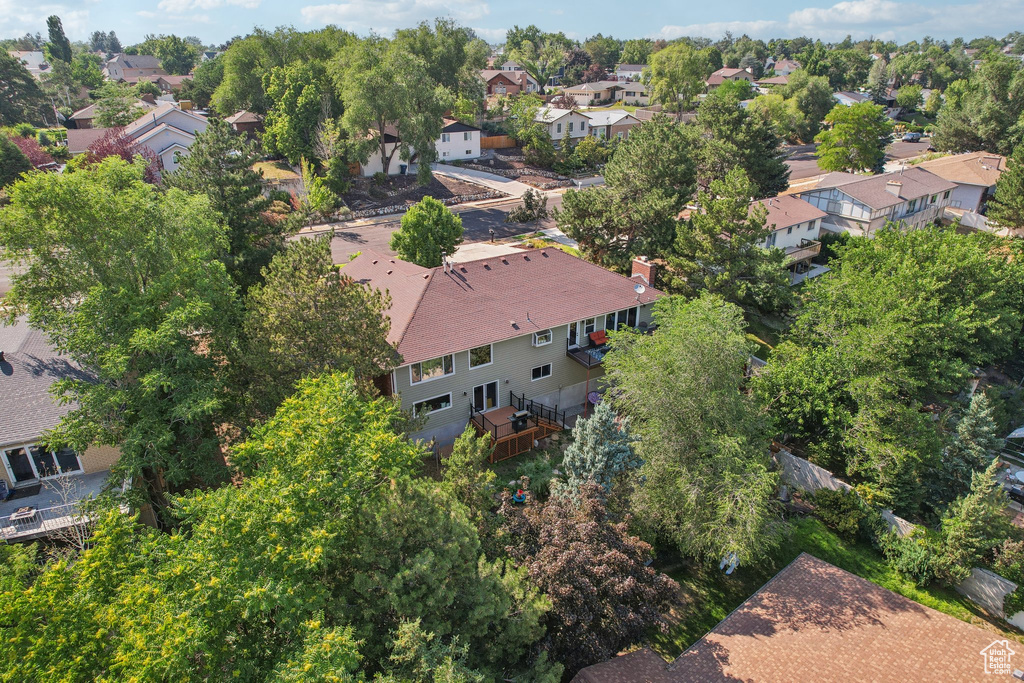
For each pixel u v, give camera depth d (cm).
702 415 2275
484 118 9300
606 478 2288
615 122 9656
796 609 2111
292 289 2133
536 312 2981
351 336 2153
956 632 2022
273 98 7844
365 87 6431
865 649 1933
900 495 2761
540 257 3325
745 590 2280
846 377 2998
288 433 1501
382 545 1483
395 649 1316
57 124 10319
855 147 8125
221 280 2269
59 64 11962
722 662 1858
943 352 3272
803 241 5203
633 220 4141
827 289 3406
